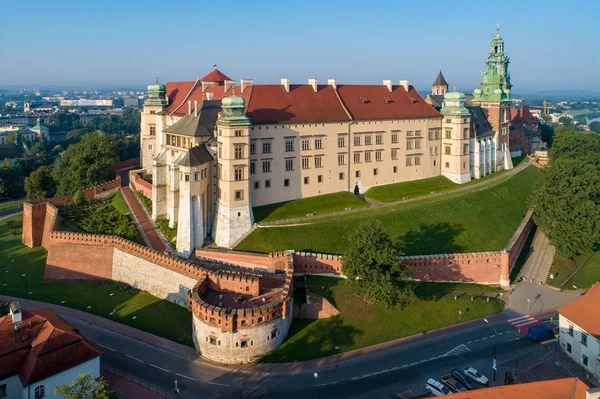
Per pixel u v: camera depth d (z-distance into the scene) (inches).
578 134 6727.4
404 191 5398.6
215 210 4387.3
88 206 5147.6
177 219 4456.2
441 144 6008.9
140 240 4318.4
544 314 3779.5
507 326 3577.8
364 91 5556.1
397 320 3491.6
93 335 3385.8
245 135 4131.4
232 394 2753.4
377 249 3449.8
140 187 5364.2
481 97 6958.7
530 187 6235.2
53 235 4357.8
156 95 5821.9
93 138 5940.0
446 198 5206.7
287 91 4938.5
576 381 2298.2
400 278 3489.2
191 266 3654.0
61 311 3752.5
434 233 4584.2
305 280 3764.8
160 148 5738.2
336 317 3442.4
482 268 4195.4
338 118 4990.2
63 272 4303.6
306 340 3255.4
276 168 4608.8
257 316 3056.1
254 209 4475.9
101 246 4242.1
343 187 5142.7
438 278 4077.3
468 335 3427.7
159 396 2721.5
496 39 7204.7
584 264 4761.3
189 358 3125.0
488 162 6505.9
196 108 4709.6
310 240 4170.8
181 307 3710.6
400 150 5585.6
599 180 4913.9
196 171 4045.3
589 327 3051.2
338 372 2965.1
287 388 2810.0
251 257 3858.3
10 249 5078.7
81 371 2647.6
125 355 3142.2
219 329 3048.7
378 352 3179.1
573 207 4685.0
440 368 3009.4
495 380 2901.1
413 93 6023.6
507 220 5201.8
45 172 6678.2
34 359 2516.0
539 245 5103.3
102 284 4185.5
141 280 4008.4
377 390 2785.4
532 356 3181.6
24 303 3897.6
